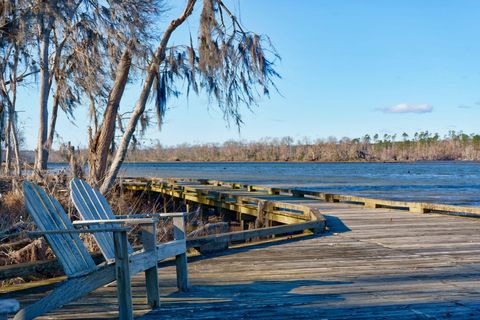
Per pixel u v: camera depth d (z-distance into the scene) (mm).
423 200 18797
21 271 4457
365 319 3309
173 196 19062
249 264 5340
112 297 3973
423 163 93625
